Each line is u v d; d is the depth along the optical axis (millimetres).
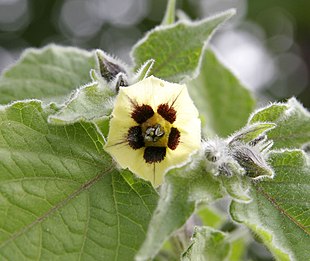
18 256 107
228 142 123
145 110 117
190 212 105
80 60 170
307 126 141
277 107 131
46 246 110
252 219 115
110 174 121
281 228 119
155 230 100
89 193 118
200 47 147
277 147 140
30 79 168
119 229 115
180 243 136
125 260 113
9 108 120
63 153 121
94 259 111
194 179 109
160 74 146
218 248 135
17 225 109
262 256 229
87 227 114
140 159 117
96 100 117
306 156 128
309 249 118
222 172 112
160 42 148
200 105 189
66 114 112
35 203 113
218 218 177
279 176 125
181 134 117
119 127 116
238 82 190
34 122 121
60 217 113
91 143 123
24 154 118
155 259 150
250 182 123
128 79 128
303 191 123
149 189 120
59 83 168
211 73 191
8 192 112
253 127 123
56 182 117
